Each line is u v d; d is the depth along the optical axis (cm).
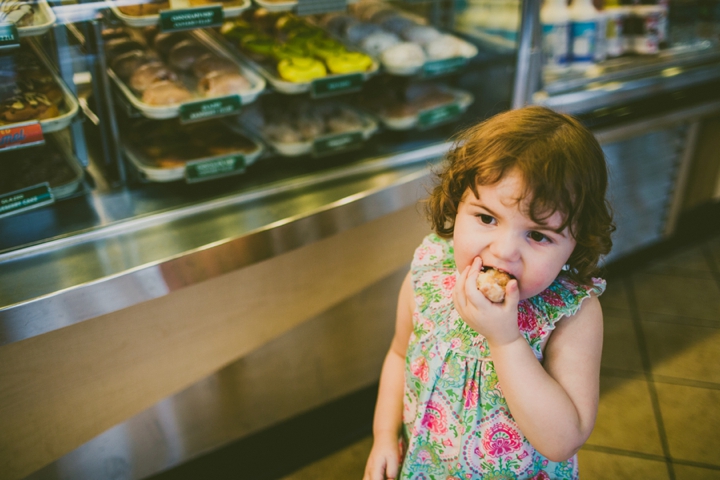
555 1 206
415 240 181
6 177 120
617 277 263
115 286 115
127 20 123
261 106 163
